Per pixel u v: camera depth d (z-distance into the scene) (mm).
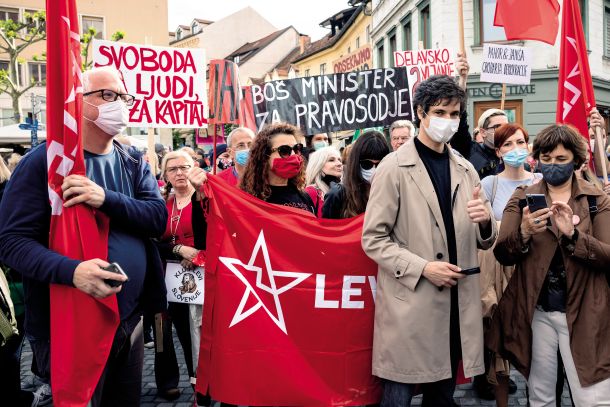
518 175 4195
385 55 24359
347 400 3039
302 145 3342
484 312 3684
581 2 18172
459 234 2822
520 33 6262
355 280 3070
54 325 2334
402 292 2773
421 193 2816
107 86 2531
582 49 4711
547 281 2979
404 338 2732
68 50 2350
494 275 3770
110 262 2500
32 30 23766
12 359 3465
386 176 2861
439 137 2820
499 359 3588
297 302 3049
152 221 2650
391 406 2799
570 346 2885
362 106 5789
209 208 3088
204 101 5441
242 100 5945
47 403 4391
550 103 16438
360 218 3117
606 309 2875
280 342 3018
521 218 3080
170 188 4668
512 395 4375
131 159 2822
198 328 4309
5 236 2301
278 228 3068
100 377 2541
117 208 2480
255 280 3043
